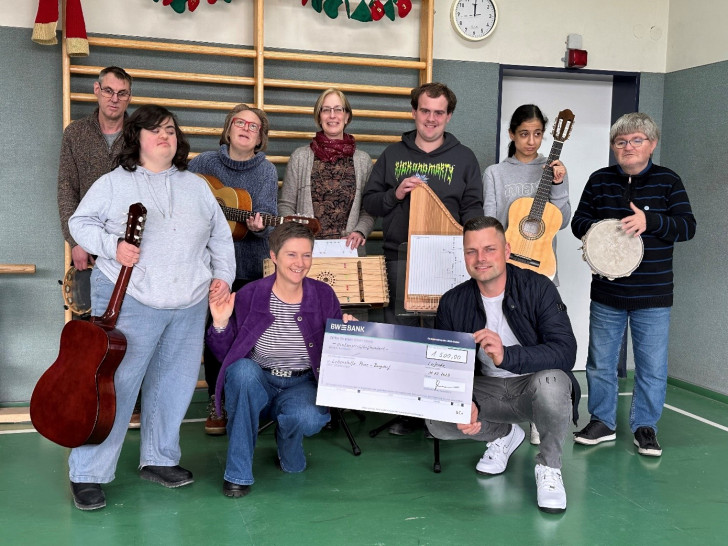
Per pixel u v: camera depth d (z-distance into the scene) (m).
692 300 4.75
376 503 2.79
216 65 4.34
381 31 4.56
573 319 5.22
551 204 3.57
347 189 3.80
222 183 3.61
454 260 3.44
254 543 2.44
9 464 3.18
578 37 4.84
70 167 3.61
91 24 4.12
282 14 4.39
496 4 4.71
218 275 2.87
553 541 2.49
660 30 4.99
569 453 3.46
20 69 4.06
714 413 4.20
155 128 2.65
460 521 2.64
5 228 4.12
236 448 2.83
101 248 2.62
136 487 2.92
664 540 2.51
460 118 4.74
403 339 2.82
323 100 3.74
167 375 2.88
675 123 4.92
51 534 2.49
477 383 2.98
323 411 2.96
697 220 4.70
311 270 3.48
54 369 2.65
